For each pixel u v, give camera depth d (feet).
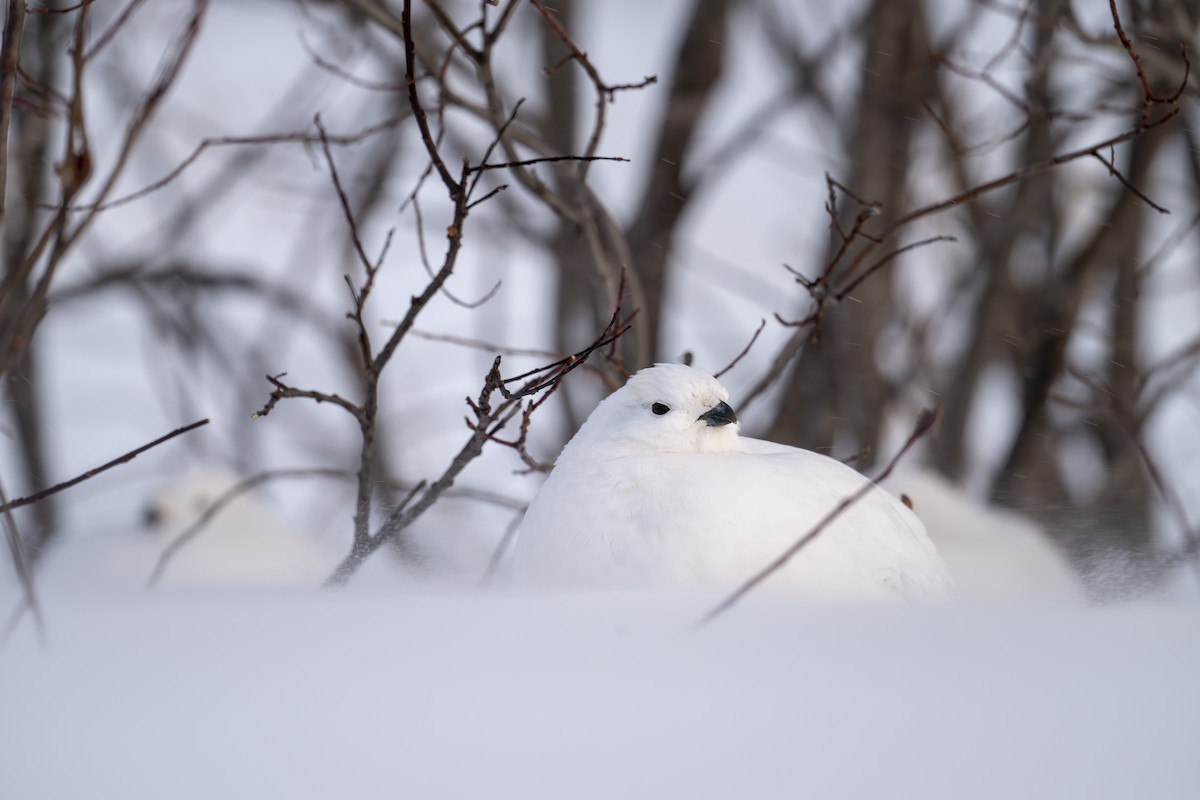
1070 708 21.09
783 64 81.97
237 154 92.12
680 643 24.08
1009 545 53.62
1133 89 65.67
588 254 45.88
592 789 19.47
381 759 20.16
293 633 25.23
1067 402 61.72
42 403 73.36
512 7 40.98
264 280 83.10
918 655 23.35
